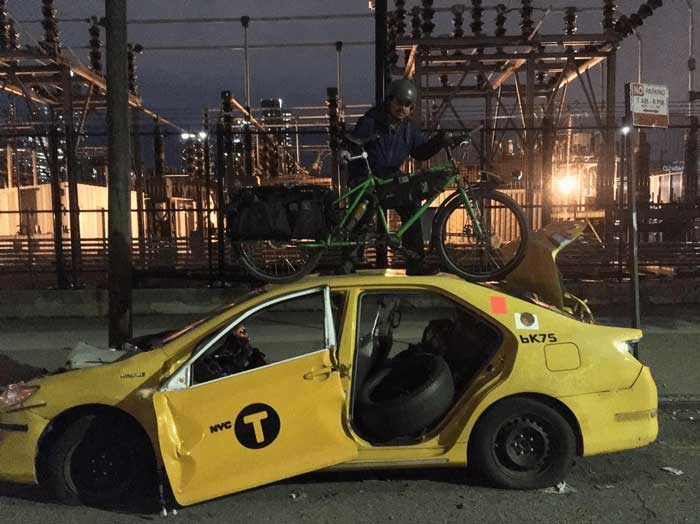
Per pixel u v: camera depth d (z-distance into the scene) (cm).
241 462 424
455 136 598
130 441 448
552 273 533
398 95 605
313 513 441
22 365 781
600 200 1345
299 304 994
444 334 528
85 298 1065
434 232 578
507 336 462
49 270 1187
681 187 1691
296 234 567
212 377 470
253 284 1090
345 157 588
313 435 432
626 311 1041
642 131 1405
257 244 612
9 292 1059
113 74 683
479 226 589
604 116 1484
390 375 489
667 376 723
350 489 477
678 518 427
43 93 1544
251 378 430
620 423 458
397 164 629
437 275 497
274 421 429
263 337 830
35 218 1542
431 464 451
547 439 459
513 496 459
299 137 2011
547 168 1298
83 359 482
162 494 432
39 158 1944
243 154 1644
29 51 1222
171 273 1104
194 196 1681
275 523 427
